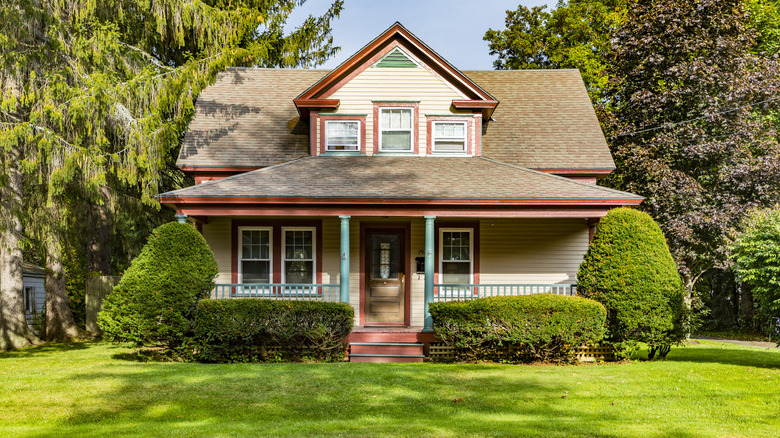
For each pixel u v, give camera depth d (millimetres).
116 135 15344
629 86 21266
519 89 19281
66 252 23672
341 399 9148
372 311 15516
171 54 20297
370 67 16297
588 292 12938
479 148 16234
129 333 12305
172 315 12336
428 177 14516
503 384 10219
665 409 8562
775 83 19172
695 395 9422
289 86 18984
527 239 15961
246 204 13391
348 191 13500
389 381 10375
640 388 9922
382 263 15641
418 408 8633
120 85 14086
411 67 16312
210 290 13125
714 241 19203
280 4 21203
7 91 13414
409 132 16234
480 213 13594
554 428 7547
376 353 13367
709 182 20219
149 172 14664
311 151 16141
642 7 20641
